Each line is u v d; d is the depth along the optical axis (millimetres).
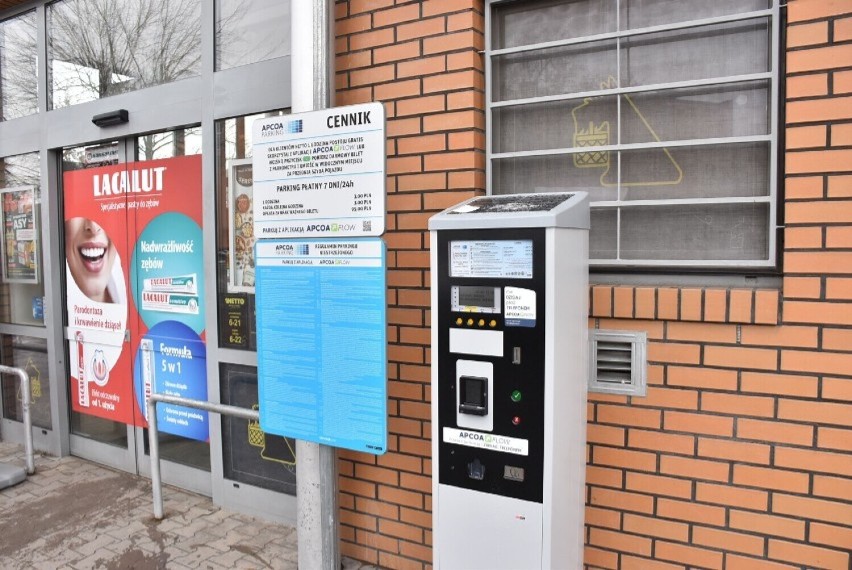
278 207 2535
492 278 1957
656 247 2521
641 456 2410
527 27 2748
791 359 2143
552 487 1931
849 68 2037
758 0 2314
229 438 3850
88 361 4621
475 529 2057
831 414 2094
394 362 2957
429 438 2881
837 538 2107
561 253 1905
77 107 4406
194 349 3982
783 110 2223
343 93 3027
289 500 3562
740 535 2258
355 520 3133
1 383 5238
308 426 2562
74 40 4555
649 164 2529
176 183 3973
